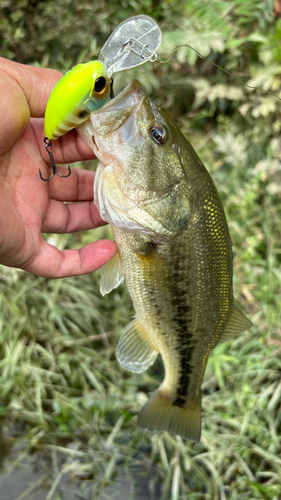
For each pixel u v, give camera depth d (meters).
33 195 0.32
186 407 0.36
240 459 0.50
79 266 0.33
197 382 0.36
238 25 0.62
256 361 0.58
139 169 0.28
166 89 0.68
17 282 0.58
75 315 0.59
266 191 0.65
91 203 0.38
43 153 0.32
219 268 0.31
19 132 0.29
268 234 0.64
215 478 0.49
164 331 0.33
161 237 0.29
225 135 0.68
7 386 0.53
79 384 0.57
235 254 0.64
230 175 0.67
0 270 0.58
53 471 0.50
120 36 0.26
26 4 0.60
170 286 0.31
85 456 0.51
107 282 0.33
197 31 0.59
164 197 0.28
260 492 0.48
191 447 0.53
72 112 0.24
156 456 0.52
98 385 0.55
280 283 0.62
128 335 0.35
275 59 0.60
